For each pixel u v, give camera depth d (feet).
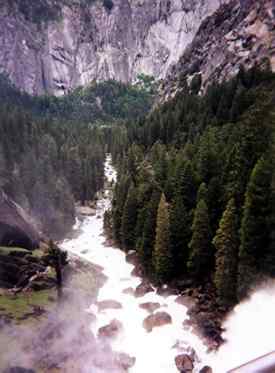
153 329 137.18
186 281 161.68
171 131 349.82
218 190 163.43
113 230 236.63
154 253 170.81
